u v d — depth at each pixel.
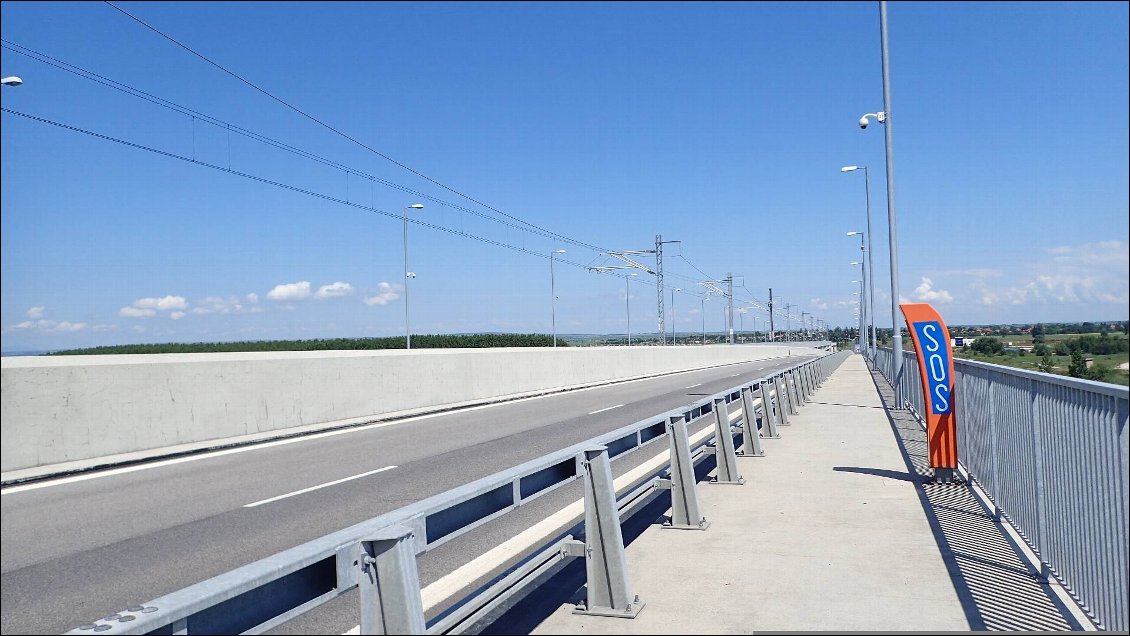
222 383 14.41
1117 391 4.00
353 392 18.16
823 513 7.75
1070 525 4.99
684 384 35.00
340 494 9.65
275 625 2.71
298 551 2.82
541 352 30.12
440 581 6.08
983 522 7.35
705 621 4.88
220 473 11.28
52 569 6.48
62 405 11.29
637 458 12.48
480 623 4.94
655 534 7.01
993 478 7.57
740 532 7.04
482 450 13.44
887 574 5.76
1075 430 4.87
